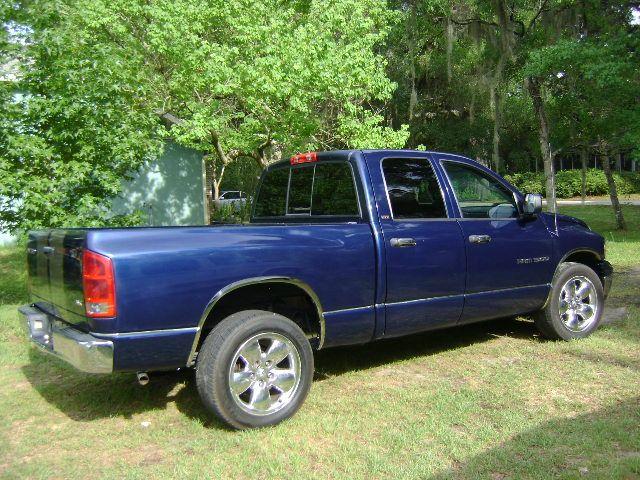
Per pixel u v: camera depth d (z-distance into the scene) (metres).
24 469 3.49
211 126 12.06
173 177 17.84
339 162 5.04
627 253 12.05
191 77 11.91
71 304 3.89
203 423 4.16
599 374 4.92
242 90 11.67
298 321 4.64
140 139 8.27
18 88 8.01
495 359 5.48
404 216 4.95
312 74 11.27
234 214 20.09
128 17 12.91
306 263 4.30
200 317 3.87
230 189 33.06
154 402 4.65
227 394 3.86
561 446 3.62
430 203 5.15
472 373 5.10
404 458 3.53
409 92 21.52
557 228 5.95
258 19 12.33
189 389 4.95
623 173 38.47
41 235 4.41
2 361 5.68
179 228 3.98
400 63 19.86
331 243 4.45
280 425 4.05
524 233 5.64
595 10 14.38
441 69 21.30
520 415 4.10
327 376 5.14
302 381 4.19
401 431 3.92
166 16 11.92
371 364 5.46
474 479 3.24
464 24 16.39
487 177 5.66
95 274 3.58
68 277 3.89
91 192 8.16
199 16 12.20
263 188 5.98
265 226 4.26
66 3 11.06
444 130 24.67
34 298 4.71
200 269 3.86
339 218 5.00
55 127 7.88
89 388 4.97
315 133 12.65
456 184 5.38
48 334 4.38
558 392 4.54
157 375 4.89
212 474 3.39
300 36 11.45
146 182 17.45
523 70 13.69
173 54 12.02
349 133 12.51
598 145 16.61
